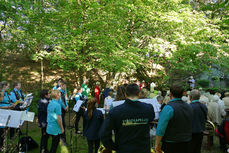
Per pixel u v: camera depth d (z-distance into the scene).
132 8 9.45
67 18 9.30
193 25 10.41
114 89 9.44
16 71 13.75
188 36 10.59
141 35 11.71
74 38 8.41
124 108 2.20
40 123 4.56
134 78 15.08
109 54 9.53
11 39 9.50
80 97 6.64
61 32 8.86
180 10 11.23
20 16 8.95
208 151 5.10
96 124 4.03
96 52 9.09
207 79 16.39
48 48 10.62
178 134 2.55
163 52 9.80
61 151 4.96
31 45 9.80
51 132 4.09
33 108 9.37
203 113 3.62
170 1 10.78
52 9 9.95
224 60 9.62
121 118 2.15
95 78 14.52
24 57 15.82
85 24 8.58
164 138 2.63
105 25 9.77
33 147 4.96
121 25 10.55
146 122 2.23
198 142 3.56
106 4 9.66
